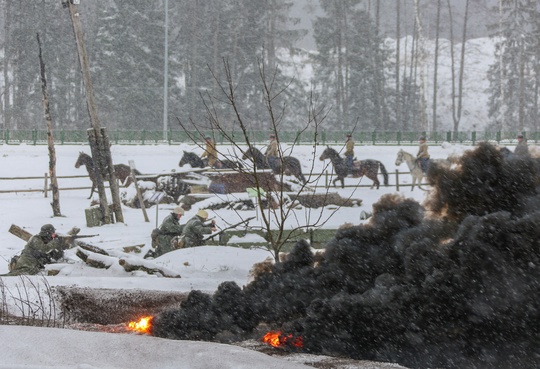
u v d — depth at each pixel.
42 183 66.69
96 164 46.03
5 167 74.25
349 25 151.88
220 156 57.12
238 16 143.00
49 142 49.09
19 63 136.12
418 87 156.25
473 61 192.00
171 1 146.38
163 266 24.38
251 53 143.12
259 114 141.62
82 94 139.12
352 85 150.88
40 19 136.25
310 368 11.24
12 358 11.68
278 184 49.22
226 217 41.25
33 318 16.75
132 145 91.38
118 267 24.05
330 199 49.03
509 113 156.50
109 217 45.59
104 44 134.62
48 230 25.91
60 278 21.69
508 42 139.25
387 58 157.50
